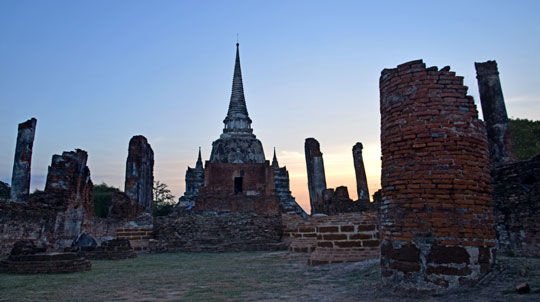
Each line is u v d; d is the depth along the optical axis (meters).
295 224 23.81
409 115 7.32
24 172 18.94
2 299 7.43
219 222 24.59
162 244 21.72
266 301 6.79
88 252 16.72
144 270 12.27
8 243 15.77
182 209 44.47
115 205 29.59
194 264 14.17
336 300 6.62
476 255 6.65
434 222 6.76
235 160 59.16
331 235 12.44
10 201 16.20
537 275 6.50
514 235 11.58
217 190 43.34
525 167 11.45
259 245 22.05
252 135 63.09
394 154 7.41
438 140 7.05
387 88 7.84
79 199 21.80
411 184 7.05
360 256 11.99
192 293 7.82
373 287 7.45
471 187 6.90
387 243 7.30
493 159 16.25
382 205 7.68
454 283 6.48
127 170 32.47
